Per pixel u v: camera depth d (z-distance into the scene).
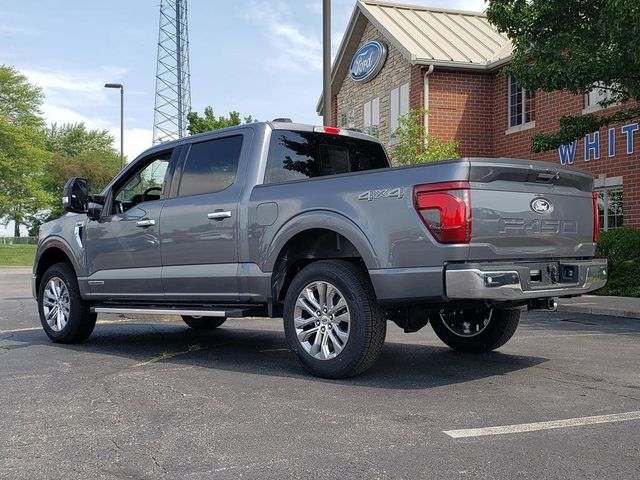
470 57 18.94
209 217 6.41
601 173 15.28
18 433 4.15
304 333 5.73
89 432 4.14
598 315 10.68
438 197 4.99
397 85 20.12
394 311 5.67
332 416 4.43
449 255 4.95
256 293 6.09
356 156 7.22
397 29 20.27
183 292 6.69
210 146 6.77
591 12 10.85
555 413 4.48
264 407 4.68
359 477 3.34
